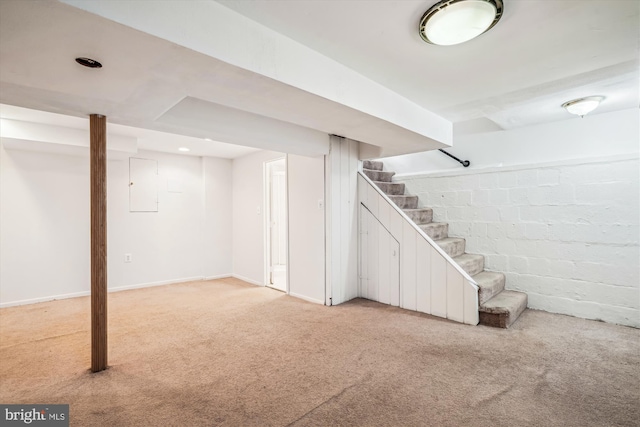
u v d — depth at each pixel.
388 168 5.20
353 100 2.30
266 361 2.36
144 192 4.96
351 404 1.82
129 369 2.25
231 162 5.83
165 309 3.70
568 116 3.49
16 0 1.07
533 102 3.03
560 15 1.68
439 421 1.67
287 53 1.85
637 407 1.78
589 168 3.23
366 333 2.89
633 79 2.53
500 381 2.05
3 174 3.87
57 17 1.18
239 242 5.61
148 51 1.45
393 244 3.76
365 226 4.07
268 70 1.74
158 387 2.01
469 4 1.54
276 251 6.48
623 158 3.05
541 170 3.53
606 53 2.10
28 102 2.06
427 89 2.68
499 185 3.83
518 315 3.26
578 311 3.29
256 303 3.94
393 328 3.00
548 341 2.67
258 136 2.98
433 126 3.28
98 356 2.22
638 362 2.29
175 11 1.38
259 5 1.56
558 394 1.90
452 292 3.23
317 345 2.64
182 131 2.68
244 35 1.64
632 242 3.02
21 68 1.60
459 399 1.86
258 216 5.14
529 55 2.12
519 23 1.75
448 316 3.26
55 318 3.41
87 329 3.09
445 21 1.66
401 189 4.71
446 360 2.34
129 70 1.64
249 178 5.36
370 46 1.97
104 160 2.30
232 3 1.54
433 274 3.39
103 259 2.27
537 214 3.56
